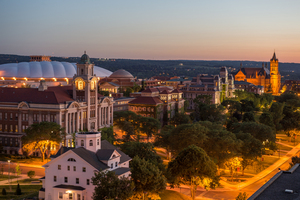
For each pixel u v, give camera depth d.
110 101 188.50
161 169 110.06
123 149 122.19
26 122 156.88
